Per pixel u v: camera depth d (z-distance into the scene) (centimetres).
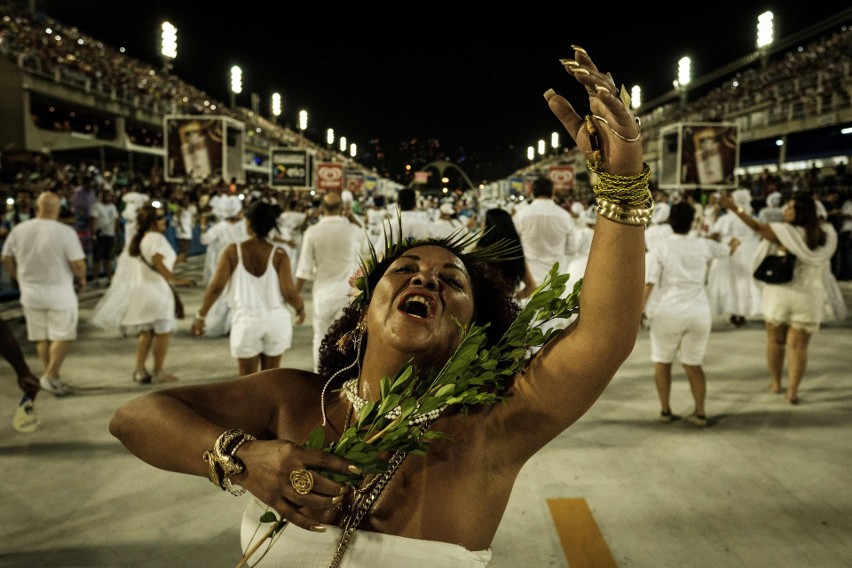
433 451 134
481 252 170
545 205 628
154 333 662
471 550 133
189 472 131
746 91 3591
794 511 389
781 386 645
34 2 3816
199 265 1748
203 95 5391
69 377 678
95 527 367
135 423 135
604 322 123
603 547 349
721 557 340
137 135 4319
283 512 119
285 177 1811
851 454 476
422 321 139
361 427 127
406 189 644
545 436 135
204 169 1305
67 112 3478
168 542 352
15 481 425
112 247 1387
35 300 598
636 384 655
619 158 117
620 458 468
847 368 713
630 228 121
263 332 516
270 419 154
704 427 532
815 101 2584
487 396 129
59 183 1609
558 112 124
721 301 956
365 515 133
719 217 984
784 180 2042
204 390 148
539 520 379
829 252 573
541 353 135
